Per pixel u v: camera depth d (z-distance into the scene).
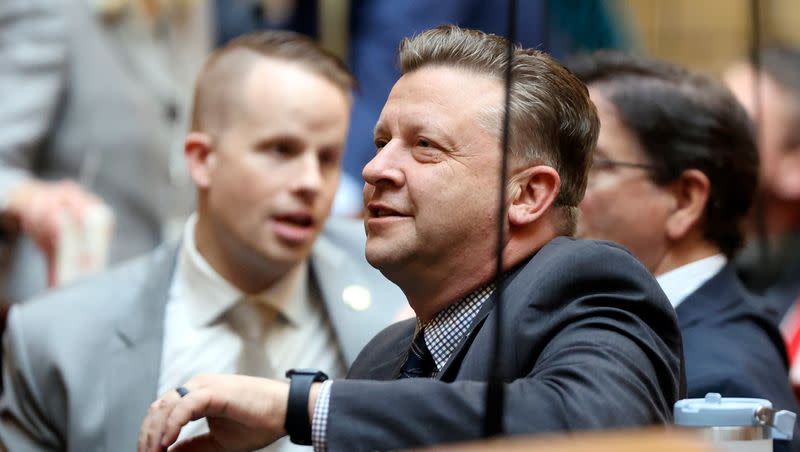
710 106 7.59
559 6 12.80
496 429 4.90
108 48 11.80
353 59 12.84
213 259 8.14
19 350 8.00
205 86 8.40
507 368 5.34
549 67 5.77
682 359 5.59
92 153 11.70
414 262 5.62
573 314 5.36
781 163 11.58
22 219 10.77
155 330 8.01
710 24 13.80
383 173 5.63
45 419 7.93
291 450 7.46
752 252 10.76
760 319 7.41
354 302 8.30
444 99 5.63
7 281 11.02
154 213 11.83
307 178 8.11
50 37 11.59
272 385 5.23
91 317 8.03
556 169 5.71
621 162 7.55
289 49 8.36
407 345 6.22
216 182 8.19
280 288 8.15
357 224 8.84
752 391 6.89
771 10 13.02
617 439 3.46
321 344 8.23
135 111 11.83
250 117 8.16
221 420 5.35
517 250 5.67
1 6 11.56
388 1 12.77
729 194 7.61
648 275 5.52
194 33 12.34
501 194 5.13
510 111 5.63
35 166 11.62
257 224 8.05
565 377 5.07
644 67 7.71
